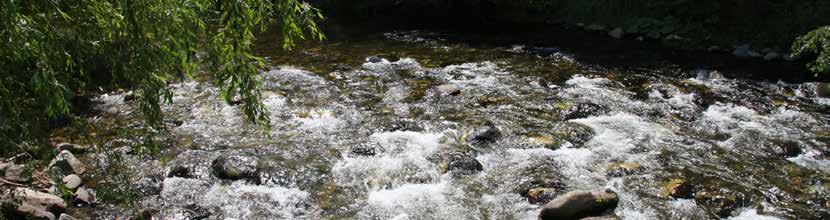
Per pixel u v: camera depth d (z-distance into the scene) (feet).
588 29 57.93
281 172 22.20
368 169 22.70
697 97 32.71
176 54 12.51
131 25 11.48
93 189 20.20
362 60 42.83
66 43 11.44
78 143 23.67
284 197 20.59
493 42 51.72
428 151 24.32
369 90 33.91
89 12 11.23
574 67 40.93
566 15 62.80
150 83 12.50
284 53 45.34
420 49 47.93
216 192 20.77
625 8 57.41
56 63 11.14
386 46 49.44
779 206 20.16
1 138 11.59
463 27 61.57
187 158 23.21
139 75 12.35
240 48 12.37
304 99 31.78
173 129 26.58
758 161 23.93
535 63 42.11
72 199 19.17
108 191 16.67
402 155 23.95
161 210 19.30
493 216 19.48
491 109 30.37
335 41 52.11
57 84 10.69
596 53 46.47
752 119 29.53
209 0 12.60
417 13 73.82
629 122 28.55
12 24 9.68
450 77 37.29
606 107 30.58
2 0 9.37
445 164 23.00
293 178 21.88
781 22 46.65
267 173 22.00
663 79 37.68
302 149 24.56
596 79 37.27
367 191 21.08
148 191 20.52
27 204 17.42
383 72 38.63
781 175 22.56
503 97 32.48
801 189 21.35
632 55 45.70
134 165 22.38
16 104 11.34
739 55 45.85
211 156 23.47
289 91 33.40
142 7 11.33
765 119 29.55
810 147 25.35
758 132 27.35
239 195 20.63
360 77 37.11
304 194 20.85
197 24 12.62
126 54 11.92
